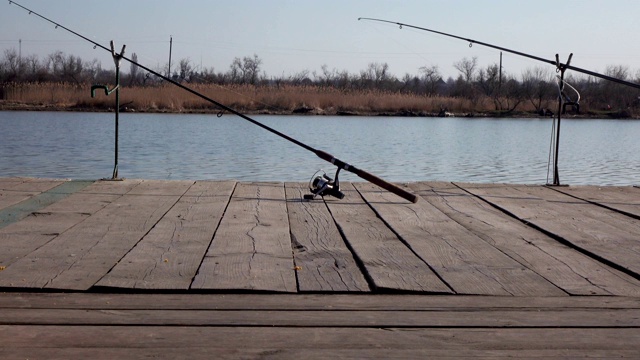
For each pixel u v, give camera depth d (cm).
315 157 2084
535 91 4922
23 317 382
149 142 2456
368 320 387
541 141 2892
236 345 352
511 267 492
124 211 664
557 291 441
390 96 4709
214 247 534
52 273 456
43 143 2352
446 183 874
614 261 506
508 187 851
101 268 470
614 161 2183
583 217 671
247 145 2417
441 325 382
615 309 409
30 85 4241
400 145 2606
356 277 462
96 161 1909
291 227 613
